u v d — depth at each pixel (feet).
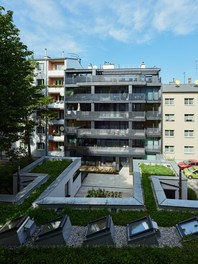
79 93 118.93
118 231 29.60
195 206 35.06
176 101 118.01
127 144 118.83
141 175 54.60
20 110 54.70
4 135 63.57
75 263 21.66
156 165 64.13
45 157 72.13
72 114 117.80
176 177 52.13
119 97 113.91
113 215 33.45
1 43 49.19
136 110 118.21
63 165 63.98
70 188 61.52
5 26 49.93
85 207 36.14
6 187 58.75
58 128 123.44
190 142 118.21
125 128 119.03
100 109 119.85
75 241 27.45
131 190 78.54
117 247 25.63
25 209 36.47
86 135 115.85
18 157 76.79
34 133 121.70
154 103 116.98
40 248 24.72
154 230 26.86
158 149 115.14
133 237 26.84
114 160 118.93
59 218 30.37
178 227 29.40
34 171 57.57
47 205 36.88
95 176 97.19
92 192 72.49
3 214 34.81
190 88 120.57
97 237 26.48
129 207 35.99
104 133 114.93
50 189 44.70
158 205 36.06
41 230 28.45
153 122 118.11
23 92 55.42
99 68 122.83
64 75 118.52
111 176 97.14
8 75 48.24
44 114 98.94
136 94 112.68
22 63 57.72
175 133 118.52
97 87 119.34
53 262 21.80
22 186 53.26
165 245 25.85
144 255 22.72
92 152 115.85
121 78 115.03
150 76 116.06
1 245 26.84
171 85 126.72
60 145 123.24
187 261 21.86
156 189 42.52
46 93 119.96
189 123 117.80
